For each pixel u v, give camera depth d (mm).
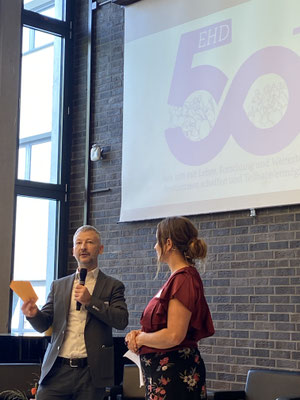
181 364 2842
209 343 5844
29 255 7203
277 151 5535
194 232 3020
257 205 5605
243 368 5566
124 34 7074
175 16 6578
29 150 7305
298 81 5473
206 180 6043
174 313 2818
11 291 6910
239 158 5809
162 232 3018
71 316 3973
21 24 7320
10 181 6938
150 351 2871
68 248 7441
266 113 5656
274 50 5688
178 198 6258
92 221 7152
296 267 5328
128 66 6957
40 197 7316
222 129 5988
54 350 3920
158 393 2820
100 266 6953
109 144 7094
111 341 4004
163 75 6602
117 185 6930
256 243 5621
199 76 6270
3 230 6824
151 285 6438
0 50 7027
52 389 3869
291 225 5406
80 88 7578
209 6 6277
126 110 6891
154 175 6516
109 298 4020
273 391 4832
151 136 6609
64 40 7699
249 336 5562
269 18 5762
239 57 5953
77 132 7539
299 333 5238
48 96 7539
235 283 5723
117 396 5133
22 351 5469
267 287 5492
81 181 7391
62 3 7770
